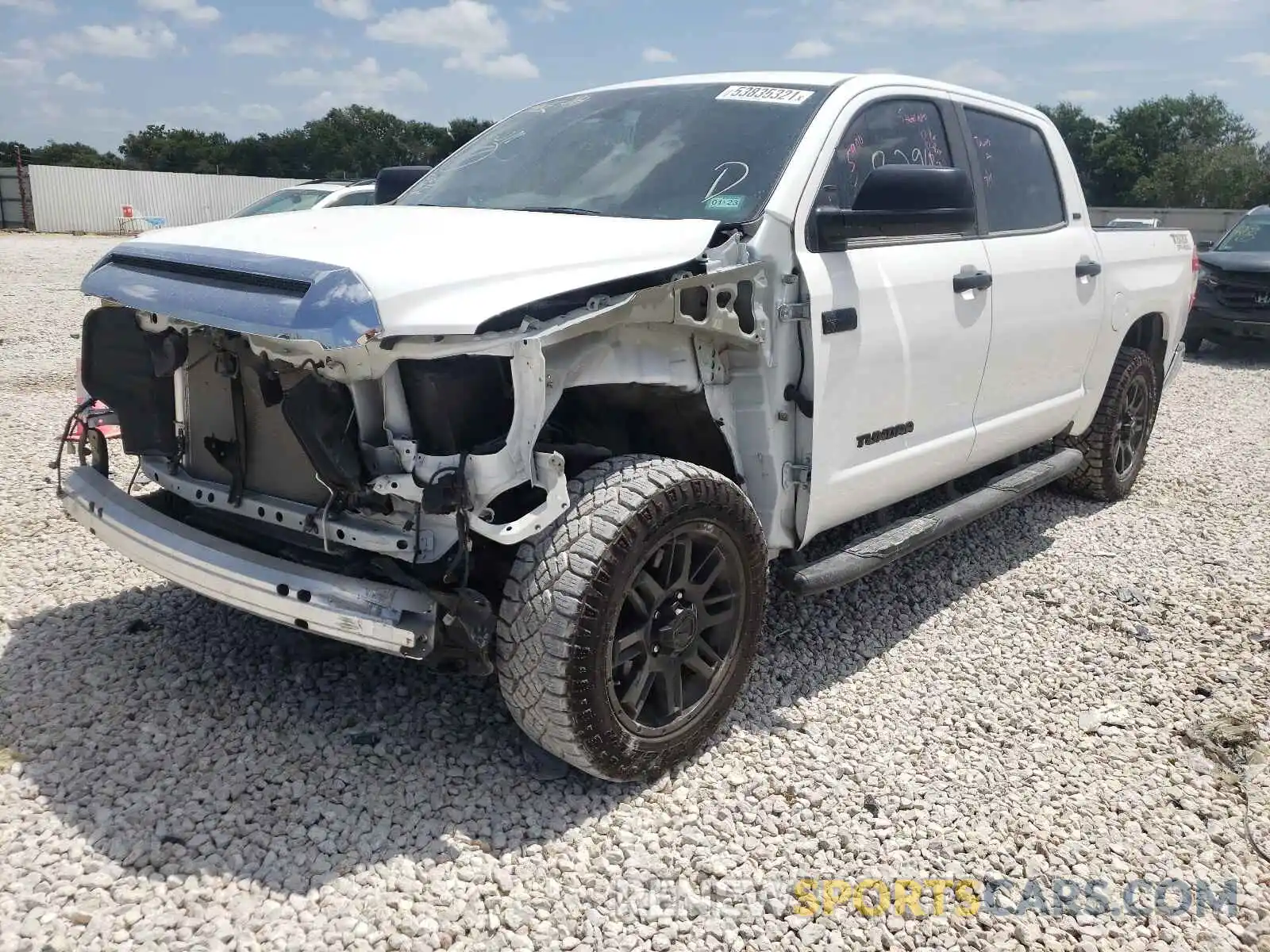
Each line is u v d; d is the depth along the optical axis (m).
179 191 40.00
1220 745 3.45
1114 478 5.95
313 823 2.73
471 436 2.62
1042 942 2.54
